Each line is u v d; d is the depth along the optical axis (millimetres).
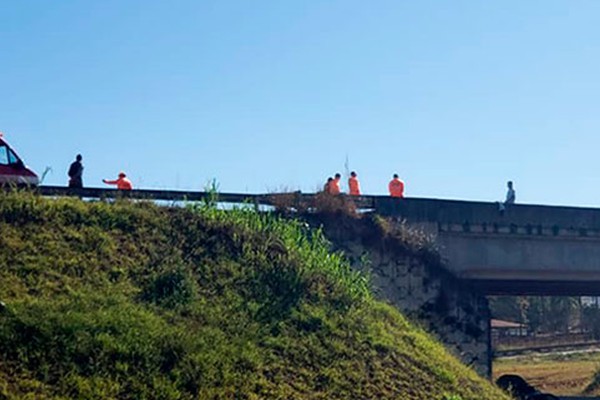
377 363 23312
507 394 26203
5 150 30312
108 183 31578
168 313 22438
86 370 19031
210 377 20000
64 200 26469
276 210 30141
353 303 26234
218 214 27969
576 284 41406
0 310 20203
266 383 20641
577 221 37125
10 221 24875
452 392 23266
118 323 20828
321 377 21797
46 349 19234
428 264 31797
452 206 34000
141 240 25797
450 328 31766
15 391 17719
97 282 23094
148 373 19500
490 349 32406
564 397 48656
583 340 95812
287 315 24250
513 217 35500
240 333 22469
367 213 31766
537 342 92250
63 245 24391
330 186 31641
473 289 32562
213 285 24625
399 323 26953
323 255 27672
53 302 21312
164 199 28547
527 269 36031
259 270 25859
